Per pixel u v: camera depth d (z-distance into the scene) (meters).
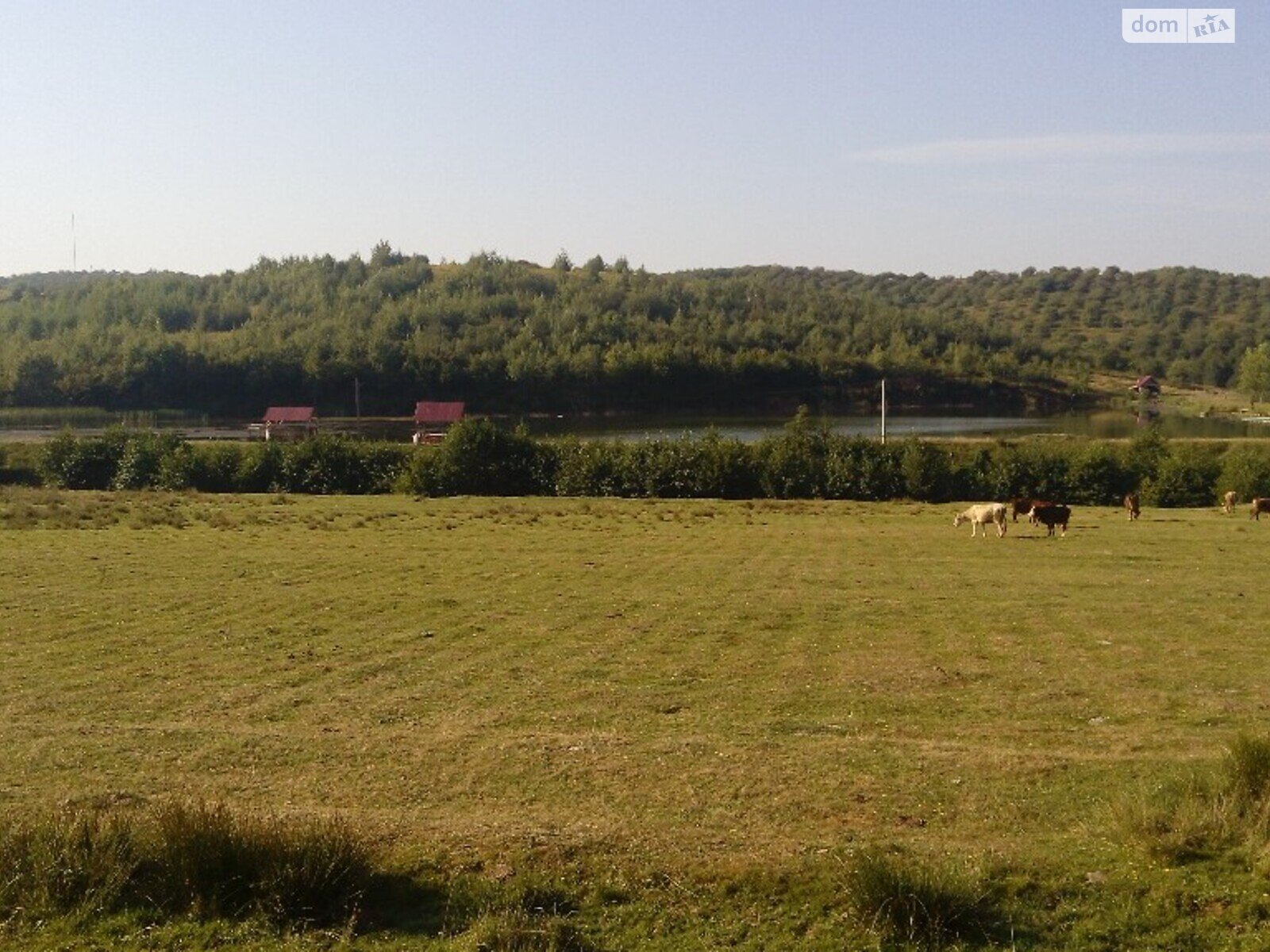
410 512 49.53
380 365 146.75
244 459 64.00
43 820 10.64
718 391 154.00
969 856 10.30
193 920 9.45
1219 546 36.12
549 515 48.84
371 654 20.42
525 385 149.62
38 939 9.23
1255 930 9.06
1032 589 27.45
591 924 9.36
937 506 55.22
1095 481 59.56
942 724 15.73
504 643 21.36
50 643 21.36
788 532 41.84
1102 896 9.63
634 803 12.34
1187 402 152.50
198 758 14.14
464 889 9.81
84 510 46.91
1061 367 180.00
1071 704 16.75
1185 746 14.25
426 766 13.72
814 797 12.44
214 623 23.30
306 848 9.95
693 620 23.64
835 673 18.89
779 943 9.05
